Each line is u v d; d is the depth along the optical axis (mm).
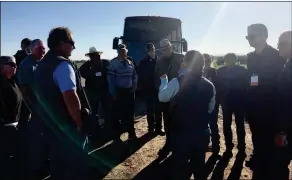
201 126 2867
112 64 5410
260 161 3422
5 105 3469
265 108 3314
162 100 2926
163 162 4660
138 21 9852
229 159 4836
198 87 2842
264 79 3322
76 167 2475
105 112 5996
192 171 3000
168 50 5016
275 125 3012
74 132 2412
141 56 9492
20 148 3910
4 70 3504
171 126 2936
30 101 3936
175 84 2857
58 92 2346
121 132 5715
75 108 2334
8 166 3627
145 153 5070
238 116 4949
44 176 4055
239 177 4137
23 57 5055
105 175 4172
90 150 5219
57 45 2443
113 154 5023
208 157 4934
